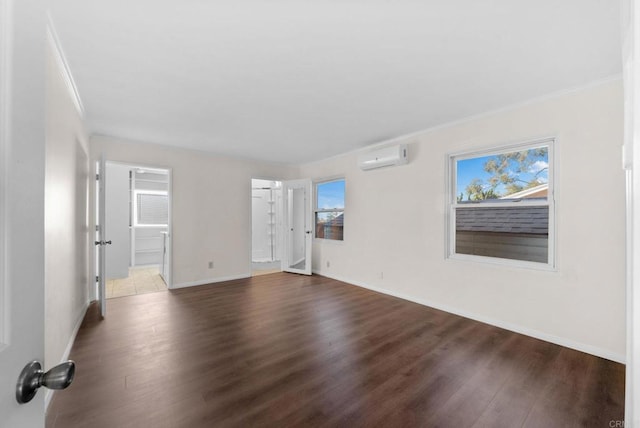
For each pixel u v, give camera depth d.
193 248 4.45
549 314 2.45
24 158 0.51
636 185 0.47
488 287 2.86
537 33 1.64
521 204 2.70
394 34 1.65
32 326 0.52
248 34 1.65
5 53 0.47
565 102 2.38
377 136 3.71
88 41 1.69
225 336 2.53
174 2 1.38
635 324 0.48
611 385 1.81
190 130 3.45
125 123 3.17
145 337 2.49
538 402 1.65
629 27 0.67
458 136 3.13
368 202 4.26
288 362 2.09
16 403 0.48
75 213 2.51
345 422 1.49
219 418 1.50
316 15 1.49
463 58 1.90
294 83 2.25
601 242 2.19
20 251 0.50
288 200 5.64
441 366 2.04
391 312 3.19
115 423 1.45
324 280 4.80
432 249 3.38
